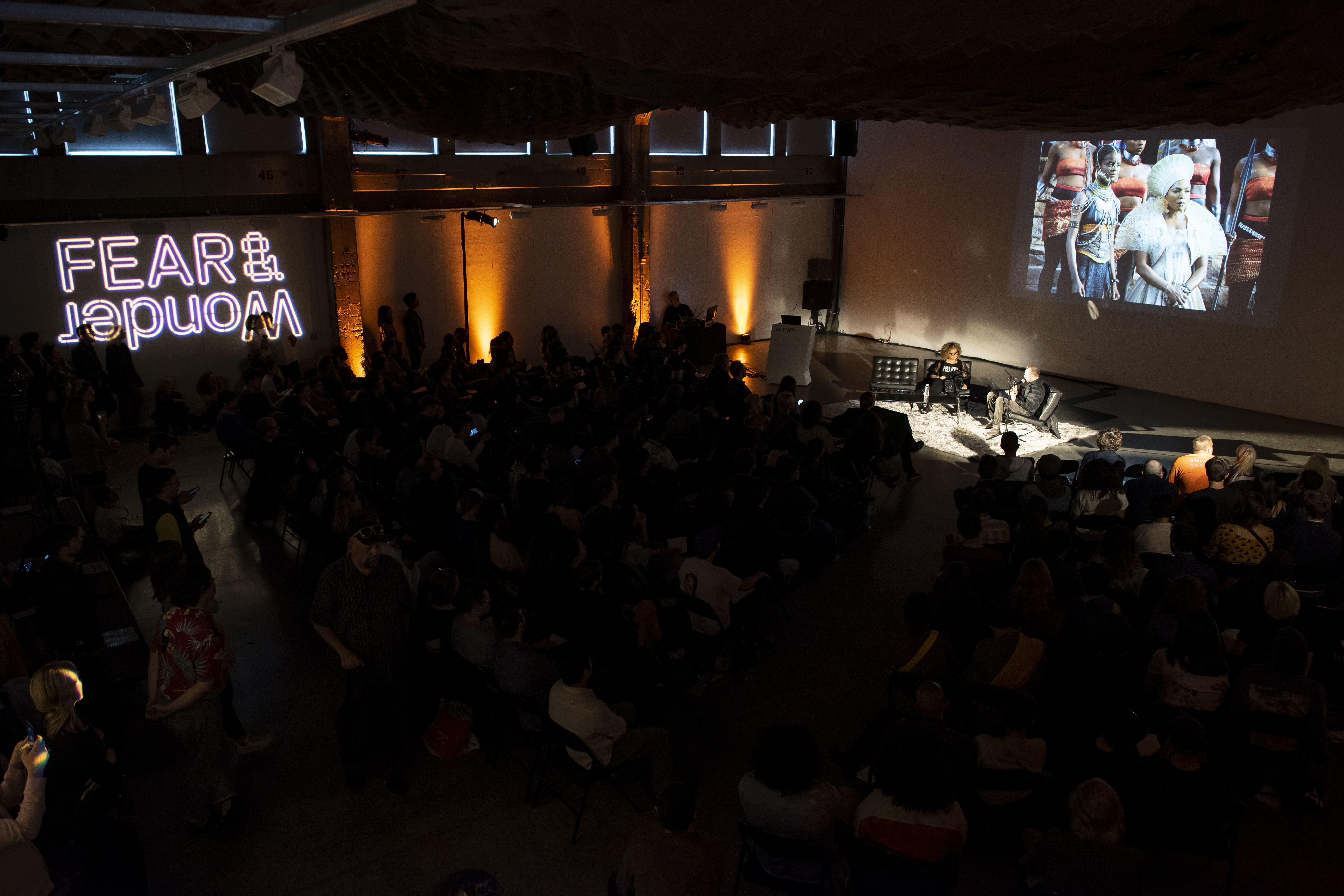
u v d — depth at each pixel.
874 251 19.92
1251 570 6.16
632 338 17.89
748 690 6.27
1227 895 4.20
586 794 4.64
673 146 17.61
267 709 6.02
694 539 7.17
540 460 7.24
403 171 14.59
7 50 4.70
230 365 13.51
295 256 13.84
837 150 19.73
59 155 11.55
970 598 5.46
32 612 5.79
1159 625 5.19
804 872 3.76
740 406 10.33
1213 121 4.36
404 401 10.51
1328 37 3.21
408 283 15.09
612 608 5.40
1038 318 16.92
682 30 2.97
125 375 12.12
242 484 10.47
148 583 7.78
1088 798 3.45
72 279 11.92
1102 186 15.47
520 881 4.50
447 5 2.98
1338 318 12.96
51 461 8.72
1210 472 7.54
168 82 4.93
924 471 11.38
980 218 17.56
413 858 4.66
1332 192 12.74
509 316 16.39
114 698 5.41
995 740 4.25
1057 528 6.25
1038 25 2.82
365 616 4.84
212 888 4.44
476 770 5.38
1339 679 5.39
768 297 20.03
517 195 15.99
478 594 5.05
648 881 3.28
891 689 5.05
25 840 3.31
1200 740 4.00
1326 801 5.09
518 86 7.04
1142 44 3.37
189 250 12.80
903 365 14.59
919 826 3.40
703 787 5.23
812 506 7.72
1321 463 7.20
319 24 3.25
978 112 4.66
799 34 2.93
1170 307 14.88
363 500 8.05
